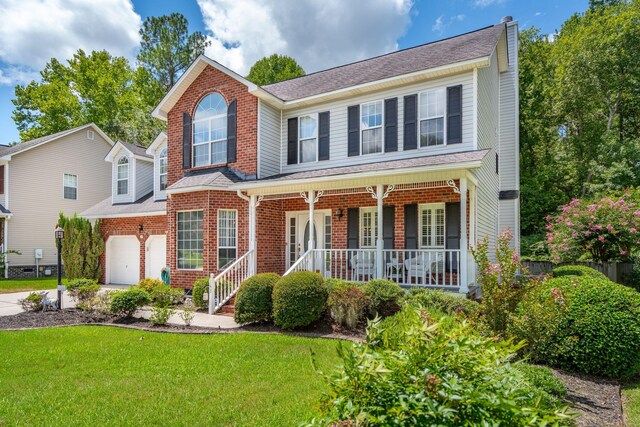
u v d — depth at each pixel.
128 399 4.97
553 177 24.86
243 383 5.47
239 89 13.53
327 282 9.17
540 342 5.68
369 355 2.64
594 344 5.90
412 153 11.72
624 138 26.09
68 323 9.67
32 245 22.48
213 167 14.02
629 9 23.97
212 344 7.50
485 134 12.34
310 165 13.46
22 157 22.25
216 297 10.91
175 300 11.68
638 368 5.75
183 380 5.61
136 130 33.69
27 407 4.74
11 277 21.48
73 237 17.59
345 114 12.91
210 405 4.76
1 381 5.65
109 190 26.53
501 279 6.07
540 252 21.19
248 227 12.58
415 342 2.72
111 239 18.27
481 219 11.55
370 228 12.62
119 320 9.85
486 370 2.62
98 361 6.56
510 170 15.78
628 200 14.88
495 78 14.90
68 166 24.33
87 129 25.44
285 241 14.20
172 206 13.30
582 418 4.46
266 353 6.87
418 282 11.23
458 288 9.27
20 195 22.09
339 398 2.55
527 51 28.16
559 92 24.61
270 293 9.09
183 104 14.73
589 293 6.29
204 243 12.46
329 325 8.74
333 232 13.15
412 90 11.82
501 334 5.79
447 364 2.60
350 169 11.42
